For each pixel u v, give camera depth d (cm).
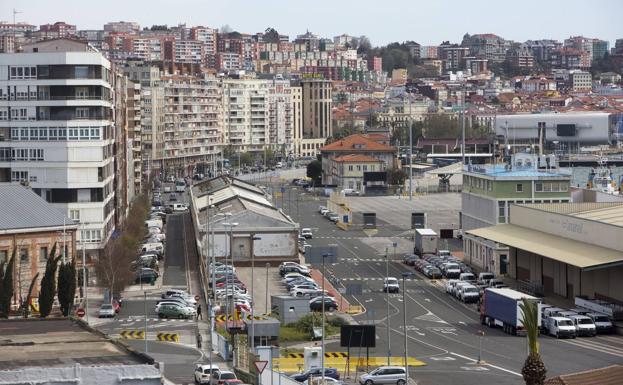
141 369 9619
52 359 10281
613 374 15000
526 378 15125
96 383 9531
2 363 10125
